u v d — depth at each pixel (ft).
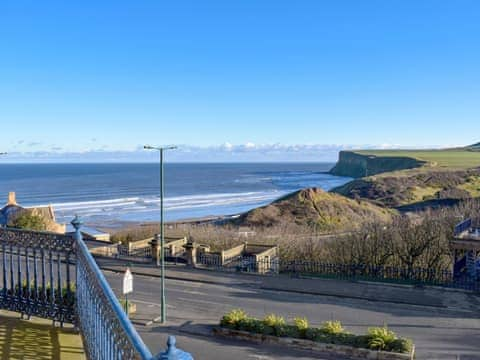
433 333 58.85
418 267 91.76
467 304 71.41
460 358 50.57
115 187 508.94
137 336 10.59
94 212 286.46
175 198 385.09
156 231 140.05
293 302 74.59
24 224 124.77
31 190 462.19
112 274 96.22
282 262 103.81
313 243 110.42
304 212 186.29
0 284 53.31
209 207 319.68
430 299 74.13
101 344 16.55
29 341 24.89
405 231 97.66
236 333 57.67
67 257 27.04
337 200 202.59
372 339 51.75
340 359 50.85
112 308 13.65
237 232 135.23
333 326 55.11
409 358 49.42
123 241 136.77
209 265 101.04
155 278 92.32
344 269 96.43
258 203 345.10
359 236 102.22
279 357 51.29
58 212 285.02
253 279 89.35
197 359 50.49
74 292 28.96
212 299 76.38
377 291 79.46
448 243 90.68
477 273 83.25
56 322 28.37
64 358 22.58
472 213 106.63
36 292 28.48
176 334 59.52
